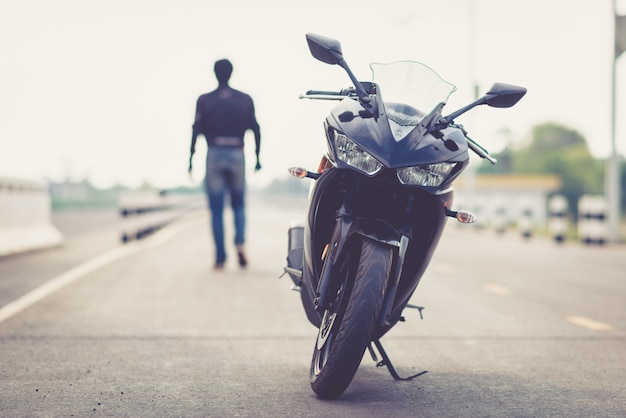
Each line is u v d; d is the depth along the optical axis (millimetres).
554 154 105438
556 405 4176
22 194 13422
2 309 6957
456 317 6984
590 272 11039
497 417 3941
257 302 7555
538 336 6145
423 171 3943
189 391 4328
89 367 4863
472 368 5047
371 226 4016
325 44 4289
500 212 22031
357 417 3891
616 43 18609
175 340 5730
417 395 4344
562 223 18188
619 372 4973
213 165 9938
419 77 4398
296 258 4762
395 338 6000
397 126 4066
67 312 6840
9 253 12438
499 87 4414
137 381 4535
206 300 7625
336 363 3998
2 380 4508
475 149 4539
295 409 4008
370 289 3932
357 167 3943
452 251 14586
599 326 6629
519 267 11578
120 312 6883
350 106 4191
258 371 4832
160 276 9445
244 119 9930
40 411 3898
